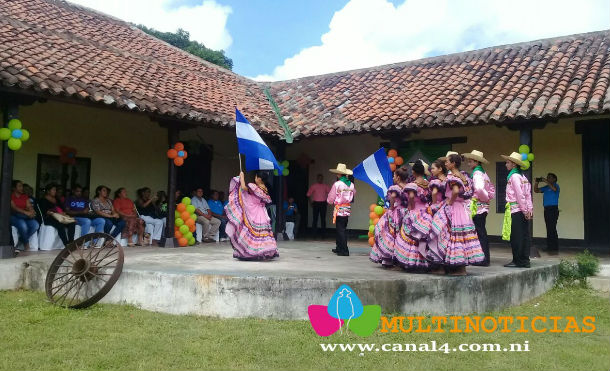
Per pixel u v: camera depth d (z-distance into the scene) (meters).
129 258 7.44
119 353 4.25
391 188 6.42
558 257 8.82
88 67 8.88
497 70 10.95
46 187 9.30
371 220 9.86
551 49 11.06
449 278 5.73
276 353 4.33
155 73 10.68
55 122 9.59
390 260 6.45
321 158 13.61
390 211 6.50
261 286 5.40
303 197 13.80
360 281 5.38
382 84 12.43
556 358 4.32
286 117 12.05
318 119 11.42
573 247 10.57
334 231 13.48
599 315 5.95
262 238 7.34
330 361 4.19
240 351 4.35
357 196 13.12
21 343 4.47
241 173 7.35
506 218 7.18
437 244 5.79
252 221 7.31
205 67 13.45
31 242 8.20
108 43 11.09
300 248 9.79
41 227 8.38
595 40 10.82
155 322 5.21
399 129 9.66
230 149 13.05
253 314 5.40
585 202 10.50
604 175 10.34
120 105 8.02
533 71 10.31
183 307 5.59
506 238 7.14
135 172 10.95
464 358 4.32
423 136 12.03
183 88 10.66
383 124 9.88
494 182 11.29
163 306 5.68
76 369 3.90
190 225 9.77
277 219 11.72
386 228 6.57
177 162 9.46
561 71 9.81
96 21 12.20
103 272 6.21
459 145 11.66
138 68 10.38
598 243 10.37
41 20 10.28
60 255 6.42
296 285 5.37
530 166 8.62
